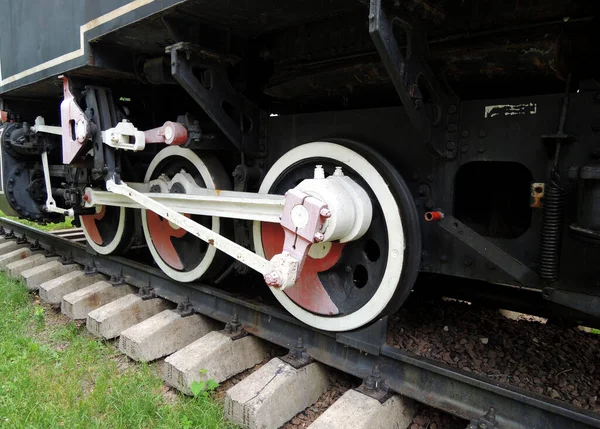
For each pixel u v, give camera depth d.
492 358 2.52
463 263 2.27
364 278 2.73
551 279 1.93
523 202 2.60
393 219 2.23
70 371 2.92
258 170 3.07
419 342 2.65
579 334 3.00
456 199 2.77
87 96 3.51
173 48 2.55
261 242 2.86
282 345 2.74
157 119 4.37
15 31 3.99
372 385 2.29
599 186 1.71
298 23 2.64
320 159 2.54
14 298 4.20
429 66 2.09
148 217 3.65
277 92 2.99
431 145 2.16
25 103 4.97
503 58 2.06
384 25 1.75
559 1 1.84
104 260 4.41
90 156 3.71
